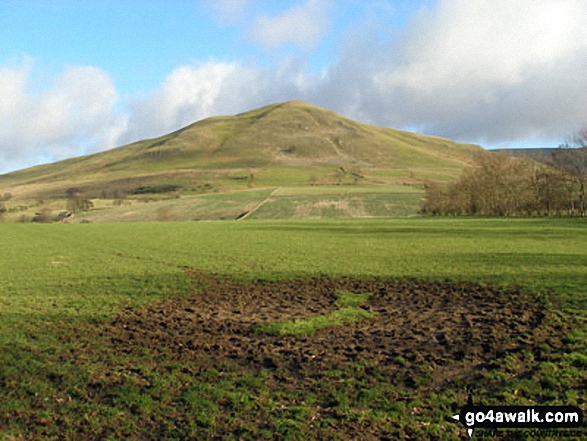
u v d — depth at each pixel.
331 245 39.50
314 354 12.64
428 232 49.19
